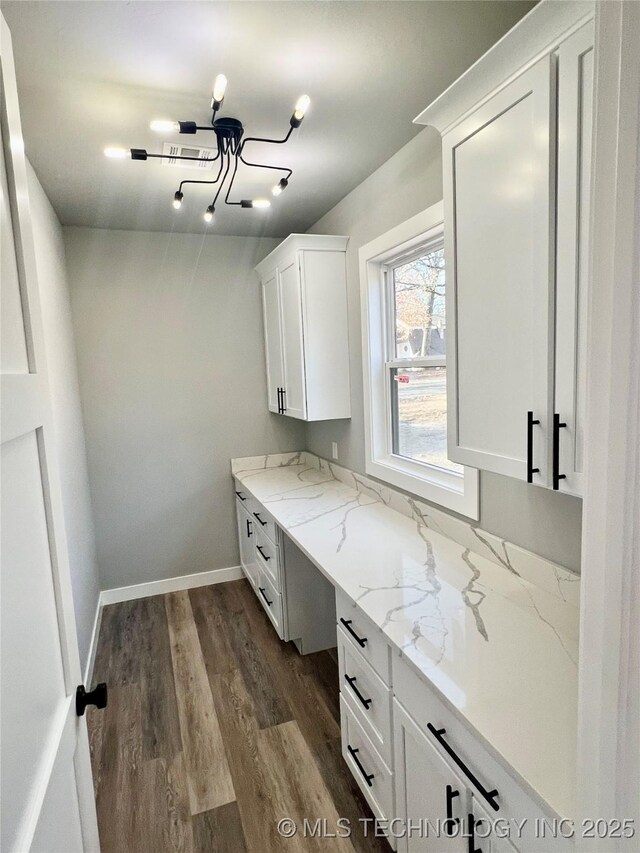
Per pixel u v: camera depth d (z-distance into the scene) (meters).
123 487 3.33
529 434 1.09
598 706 0.59
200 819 1.67
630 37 0.48
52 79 1.53
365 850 1.55
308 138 2.02
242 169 2.27
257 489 3.00
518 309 1.12
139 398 3.31
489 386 1.24
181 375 3.40
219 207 2.80
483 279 1.23
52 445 0.92
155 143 1.97
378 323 2.58
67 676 0.91
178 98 1.67
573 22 0.93
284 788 1.78
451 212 1.33
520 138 1.08
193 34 1.36
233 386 3.55
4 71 0.78
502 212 1.15
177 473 3.46
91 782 1.04
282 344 3.09
